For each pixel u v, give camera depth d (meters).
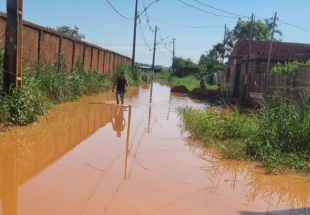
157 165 5.82
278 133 6.98
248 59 18.20
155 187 4.72
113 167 5.50
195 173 5.55
